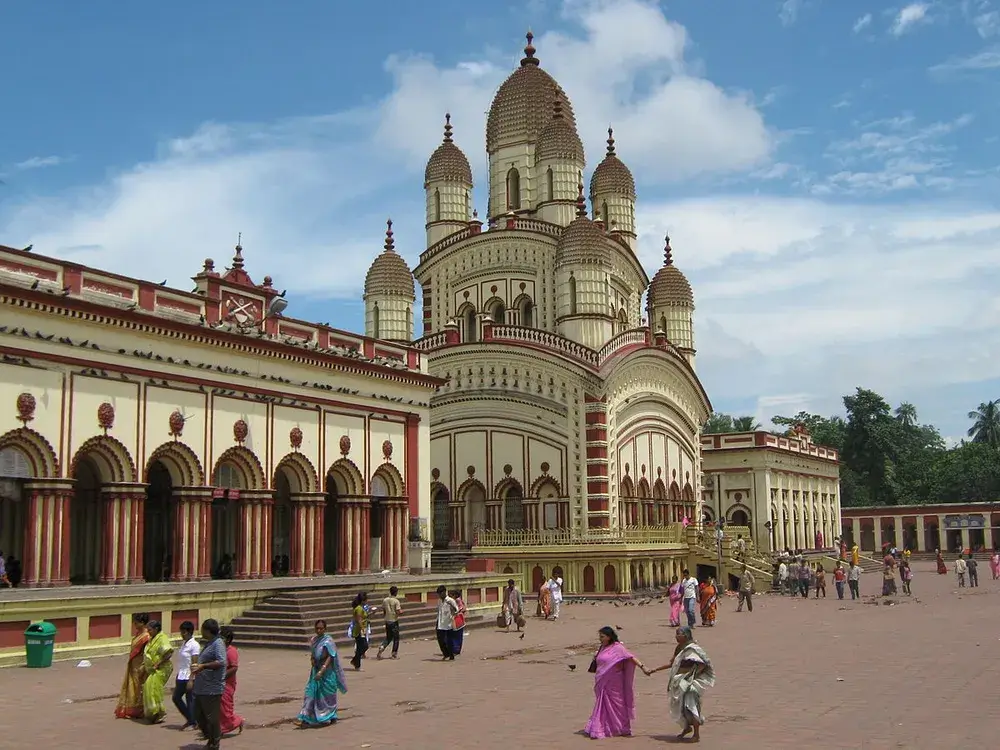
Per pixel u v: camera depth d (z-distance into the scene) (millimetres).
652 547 41719
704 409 54438
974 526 80562
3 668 18844
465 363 45656
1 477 22109
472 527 45125
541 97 51469
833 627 27344
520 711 14641
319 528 30156
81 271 23781
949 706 14539
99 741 12695
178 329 25719
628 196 52250
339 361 30891
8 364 22062
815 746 11914
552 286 47594
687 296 54531
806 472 71312
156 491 30672
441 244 50906
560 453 43250
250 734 13148
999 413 108312
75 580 26766
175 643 22109
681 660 12578
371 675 18734
